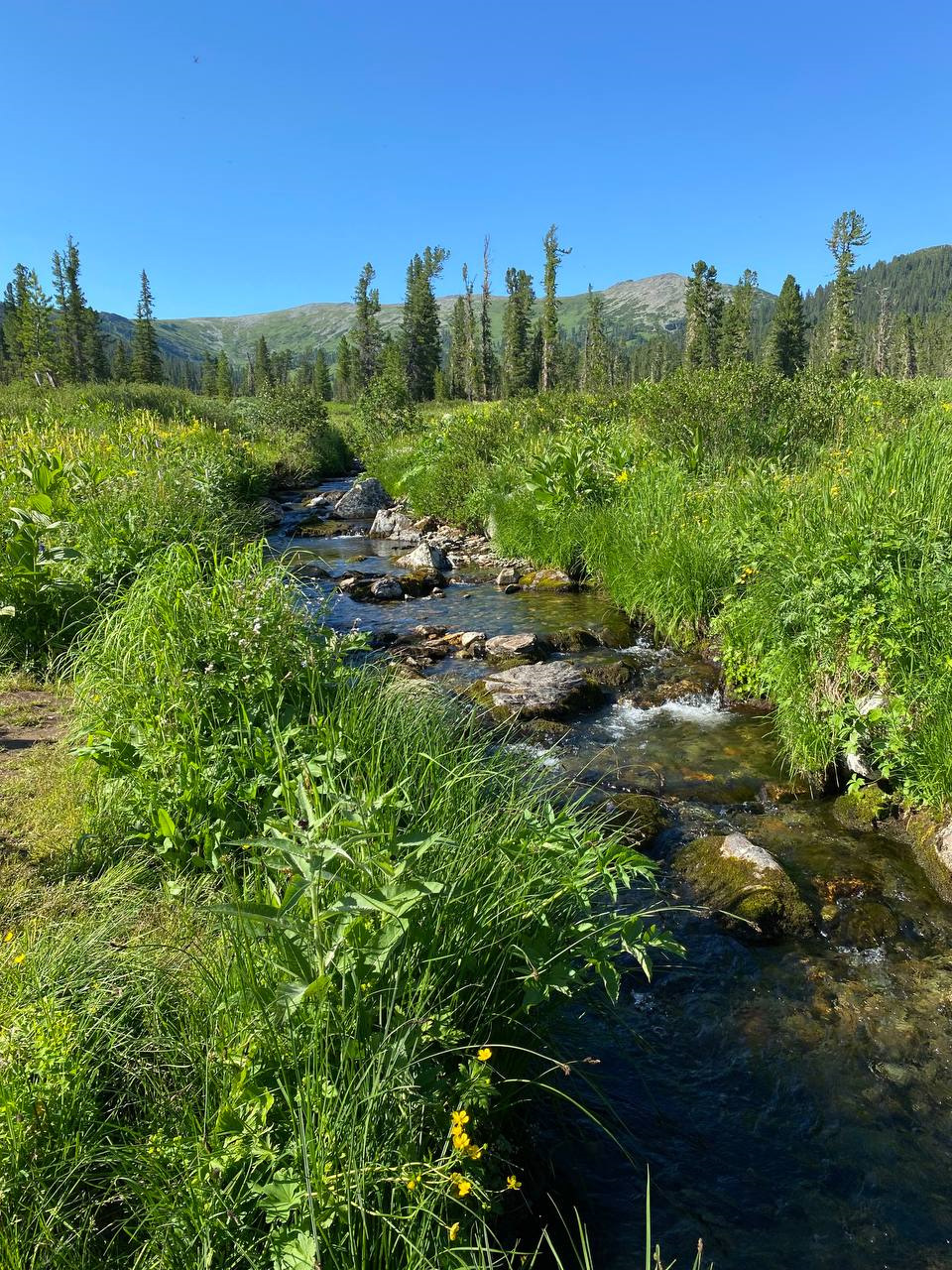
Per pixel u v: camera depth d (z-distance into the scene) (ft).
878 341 252.42
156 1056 7.72
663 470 34.81
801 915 12.89
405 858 8.10
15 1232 5.94
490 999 8.83
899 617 16.05
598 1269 7.64
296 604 16.85
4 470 29.60
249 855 11.72
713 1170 8.81
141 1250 6.06
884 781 16.49
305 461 77.41
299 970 7.60
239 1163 6.53
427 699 17.28
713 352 212.43
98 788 12.88
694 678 23.40
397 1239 6.26
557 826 10.34
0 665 19.17
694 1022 10.94
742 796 16.98
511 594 34.40
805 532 21.06
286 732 12.80
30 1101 6.57
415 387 250.16
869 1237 8.13
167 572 16.44
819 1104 9.64
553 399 57.47
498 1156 8.05
